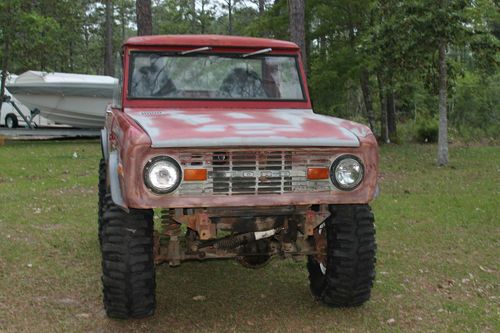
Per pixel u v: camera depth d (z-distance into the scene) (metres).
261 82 5.44
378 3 16.06
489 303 5.07
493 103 28.66
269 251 4.62
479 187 10.91
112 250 4.23
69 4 22.38
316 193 4.14
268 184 4.05
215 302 5.10
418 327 4.55
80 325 4.54
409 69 15.29
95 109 20.72
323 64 18.83
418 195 10.05
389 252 6.58
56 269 5.90
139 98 5.13
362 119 28.39
